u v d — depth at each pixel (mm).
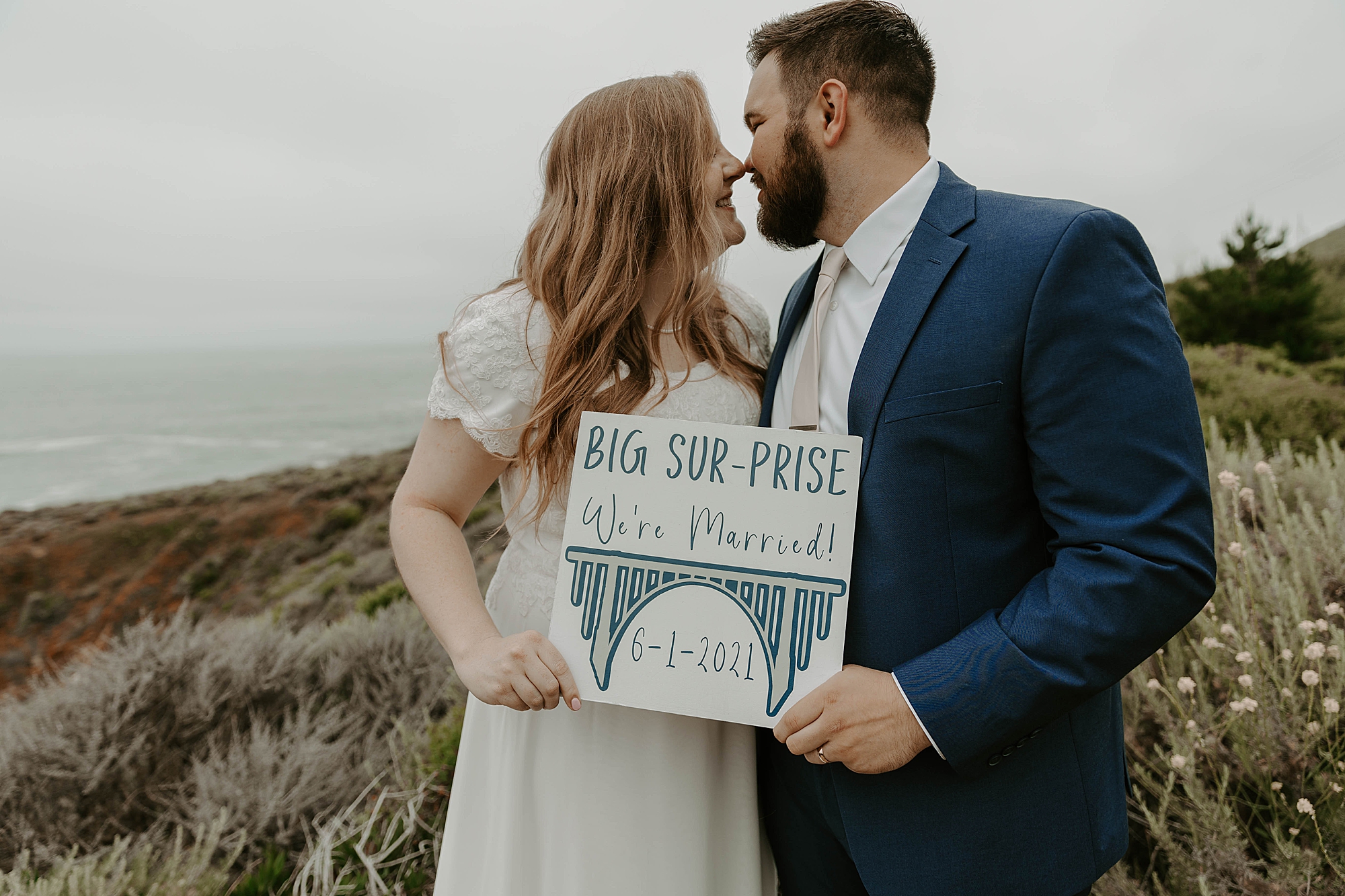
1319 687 1511
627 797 1125
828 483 978
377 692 3139
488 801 1280
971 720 886
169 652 2850
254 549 16234
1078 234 908
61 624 14578
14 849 2408
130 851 2471
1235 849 1391
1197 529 848
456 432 1155
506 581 1240
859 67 1099
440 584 1106
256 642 3191
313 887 2148
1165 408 863
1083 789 1028
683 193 1175
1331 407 5359
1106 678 855
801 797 1208
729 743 1226
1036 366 915
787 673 955
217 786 2506
